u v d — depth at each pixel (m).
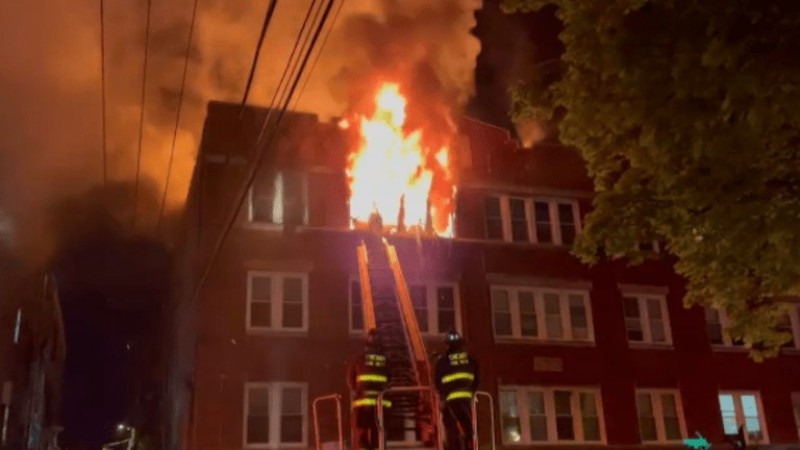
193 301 20.75
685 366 22.59
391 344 16.92
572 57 9.31
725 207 8.09
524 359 21.16
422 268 21.03
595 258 10.27
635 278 23.03
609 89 9.25
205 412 18.28
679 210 8.88
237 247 19.72
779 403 22.98
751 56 6.85
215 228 19.81
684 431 21.89
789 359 23.58
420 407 13.78
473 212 22.28
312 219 20.56
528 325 21.69
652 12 7.86
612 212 9.70
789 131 8.04
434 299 20.92
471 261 21.64
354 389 10.58
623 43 7.95
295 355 19.25
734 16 6.97
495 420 20.27
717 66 7.14
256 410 18.67
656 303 23.17
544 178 23.27
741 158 7.45
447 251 21.47
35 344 29.05
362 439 10.12
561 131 9.87
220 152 20.48
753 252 8.36
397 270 18.55
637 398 21.95
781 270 8.02
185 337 22.62
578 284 22.41
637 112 8.00
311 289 19.91
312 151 21.30
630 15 8.01
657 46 7.80
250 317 19.33
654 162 8.79
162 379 31.45
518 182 22.95
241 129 20.83
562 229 23.03
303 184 20.92
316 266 20.12
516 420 20.58
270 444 18.44
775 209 8.01
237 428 18.31
